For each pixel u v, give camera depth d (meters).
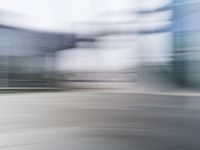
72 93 28.52
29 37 35.66
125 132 6.75
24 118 9.29
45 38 37.00
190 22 28.78
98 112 11.23
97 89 36.97
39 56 36.38
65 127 7.48
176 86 30.02
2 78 33.53
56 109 12.36
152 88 32.31
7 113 10.80
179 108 12.95
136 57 34.94
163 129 7.21
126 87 35.16
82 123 8.23
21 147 5.20
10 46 34.06
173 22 30.38
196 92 28.27
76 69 38.34
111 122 8.45
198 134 6.54
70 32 38.94
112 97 22.17
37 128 7.32
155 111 11.62
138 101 17.73
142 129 7.23
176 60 30.12
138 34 34.91
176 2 30.00
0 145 5.35
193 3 28.31
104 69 37.81
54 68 37.38
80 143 5.54
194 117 9.70
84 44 39.12
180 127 7.53
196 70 28.42
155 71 32.19
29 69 35.50
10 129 7.14
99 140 5.83
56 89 35.97
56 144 5.43
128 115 10.24
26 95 24.52
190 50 28.89
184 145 5.38
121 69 36.25
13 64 34.31
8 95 24.50
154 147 5.24
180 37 29.78
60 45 38.06
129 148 5.15
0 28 33.19
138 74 34.22
